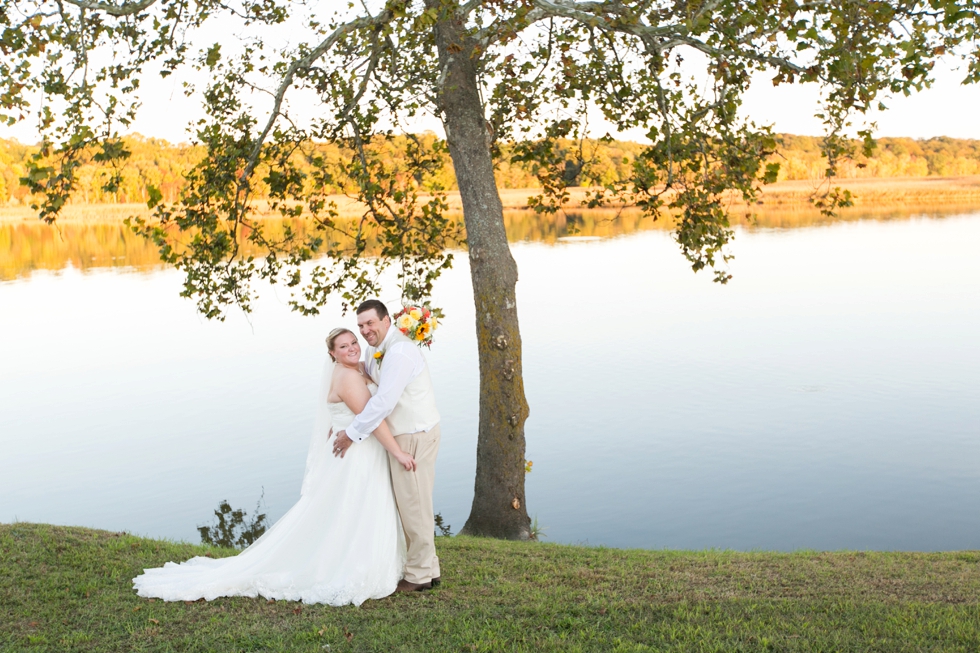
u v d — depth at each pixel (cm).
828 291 3198
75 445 1434
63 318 2878
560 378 1870
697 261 1041
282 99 1021
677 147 984
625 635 470
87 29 909
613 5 829
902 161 12150
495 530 980
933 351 2091
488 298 973
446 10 783
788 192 8981
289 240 1156
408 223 1177
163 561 602
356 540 529
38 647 457
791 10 736
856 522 1039
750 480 1195
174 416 1628
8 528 657
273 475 1279
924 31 690
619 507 1105
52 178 844
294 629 480
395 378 521
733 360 2033
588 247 5259
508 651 454
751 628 475
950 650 438
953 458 1275
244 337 2533
